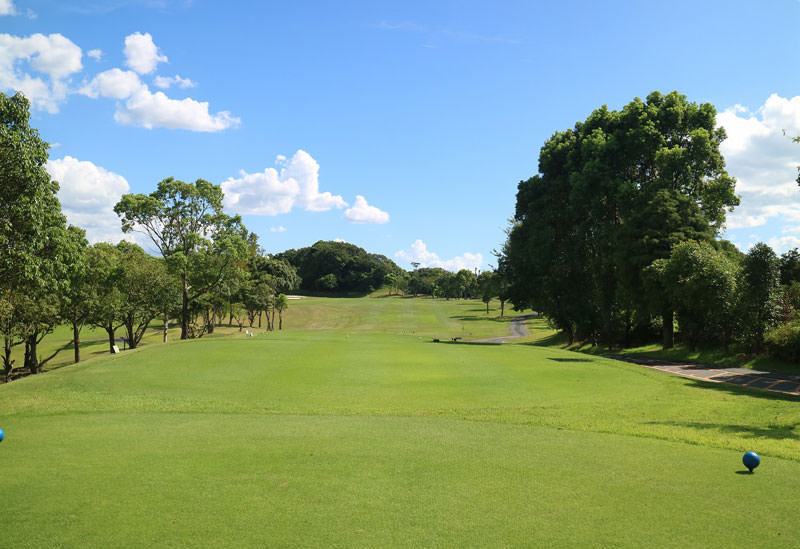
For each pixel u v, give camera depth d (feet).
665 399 50.85
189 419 37.45
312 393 53.26
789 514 18.04
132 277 142.20
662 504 19.02
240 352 84.38
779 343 84.69
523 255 155.02
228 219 154.10
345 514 17.78
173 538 15.71
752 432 34.37
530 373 67.82
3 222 57.67
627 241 120.06
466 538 15.84
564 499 19.51
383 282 536.42
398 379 61.87
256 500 19.12
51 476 22.04
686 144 135.54
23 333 111.75
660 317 137.90
